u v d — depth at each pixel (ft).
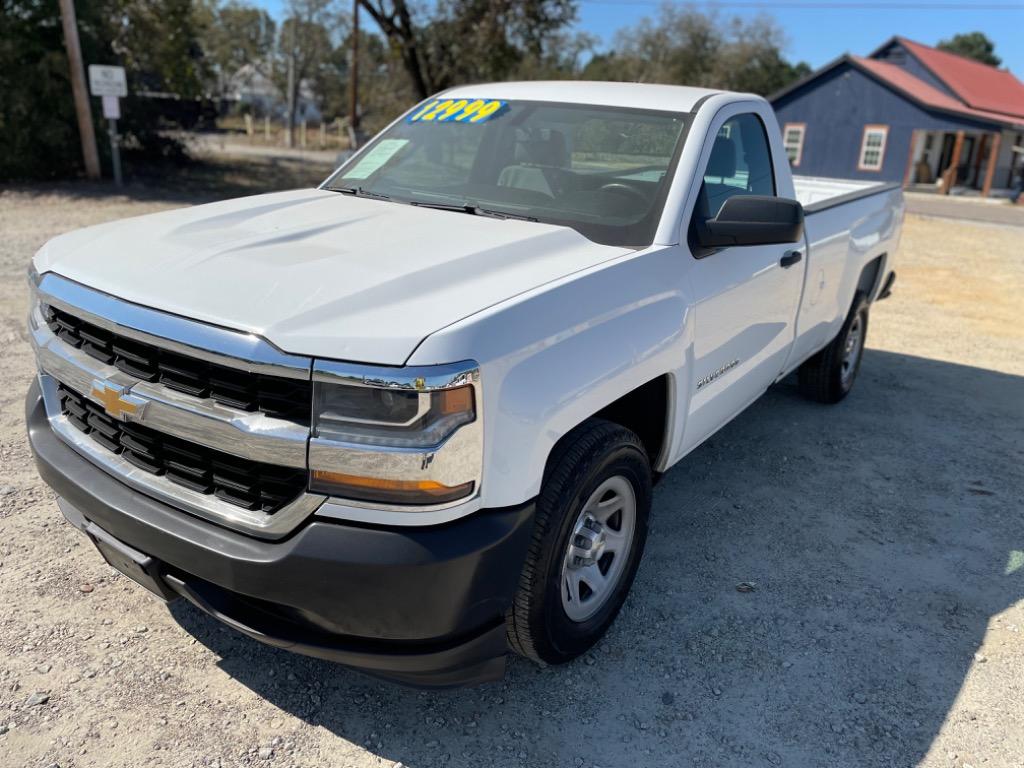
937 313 29.78
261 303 7.43
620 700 9.22
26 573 10.75
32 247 31.63
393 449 6.96
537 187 11.51
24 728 8.25
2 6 53.36
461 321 7.30
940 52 130.62
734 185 12.36
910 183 110.63
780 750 8.61
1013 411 19.34
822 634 10.53
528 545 7.93
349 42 105.19
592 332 8.51
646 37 166.40
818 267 14.66
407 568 7.02
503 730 8.71
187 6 65.26
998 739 8.89
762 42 161.99
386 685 9.29
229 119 220.23
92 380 8.23
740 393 12.77
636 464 9.63
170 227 9.66
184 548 7.55
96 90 52.75
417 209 11.21
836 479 15.11
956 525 13.61
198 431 7.50
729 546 12.55
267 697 8.96
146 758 8.01
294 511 7.26
